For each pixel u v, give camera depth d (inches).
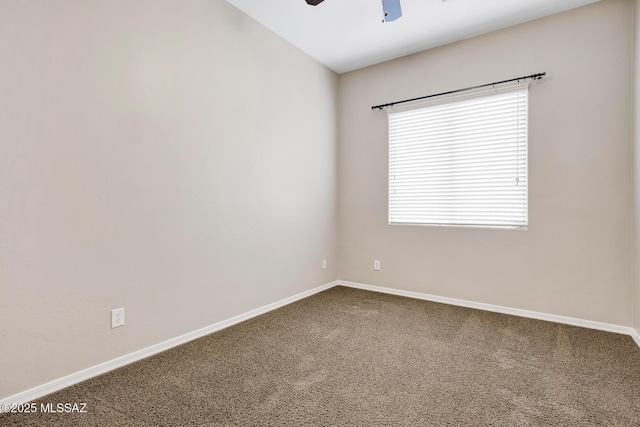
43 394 69.0
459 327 109.3
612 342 96.8
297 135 140.9
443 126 136.9
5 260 64.0
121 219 82.0
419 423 60.1
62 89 71.1
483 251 128.2
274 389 71.6
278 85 130.5
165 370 80.1
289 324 112.5
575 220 111.0
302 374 78.2
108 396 68.9
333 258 165.9
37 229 68.0
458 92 131.9
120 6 81.1
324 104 157.5
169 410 64.1
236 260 113.8
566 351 90.7
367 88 157.4
